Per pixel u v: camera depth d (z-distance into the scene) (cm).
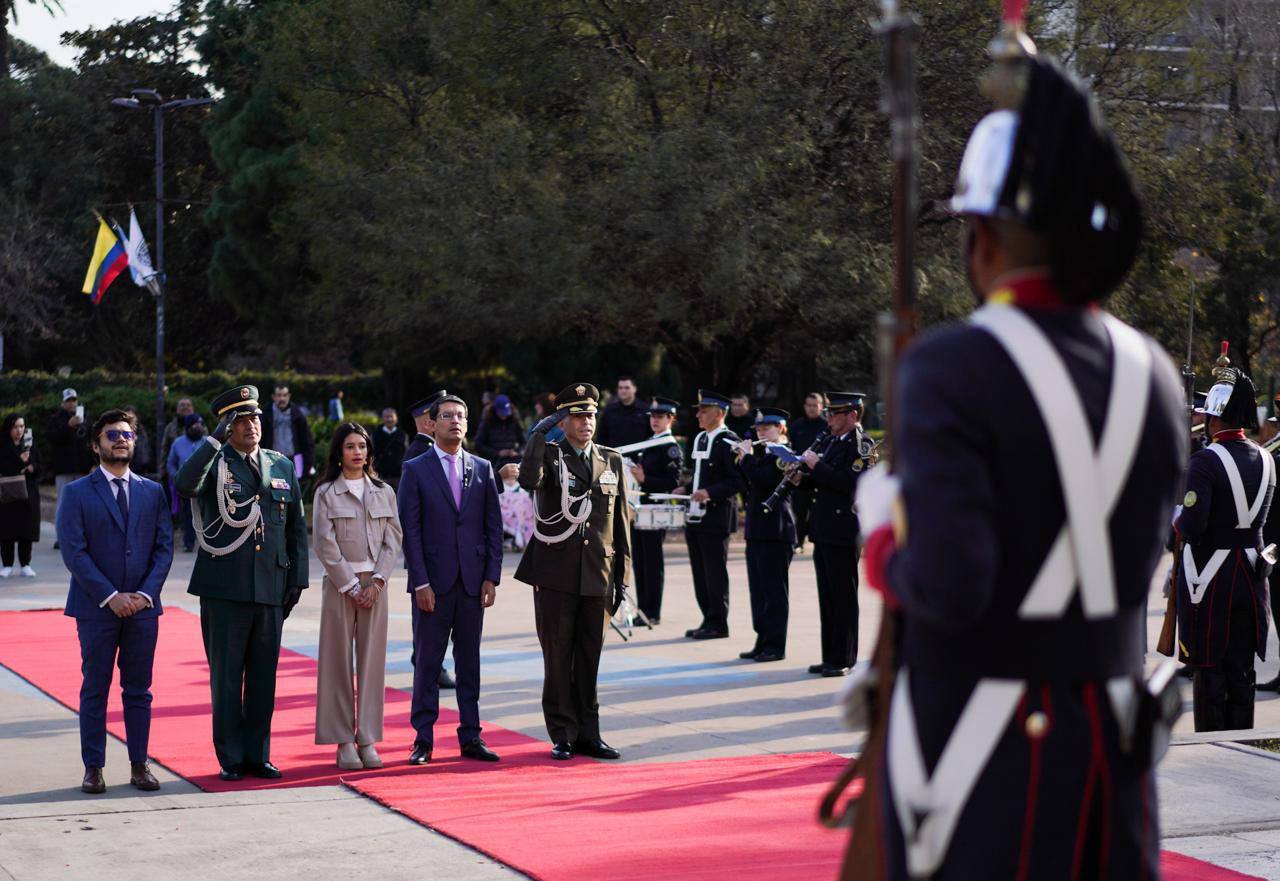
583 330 3841
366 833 905
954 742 326
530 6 3466
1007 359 319
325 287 4191
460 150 3453
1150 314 4012
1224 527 1235
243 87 5006
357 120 3972
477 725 1235
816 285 3262
